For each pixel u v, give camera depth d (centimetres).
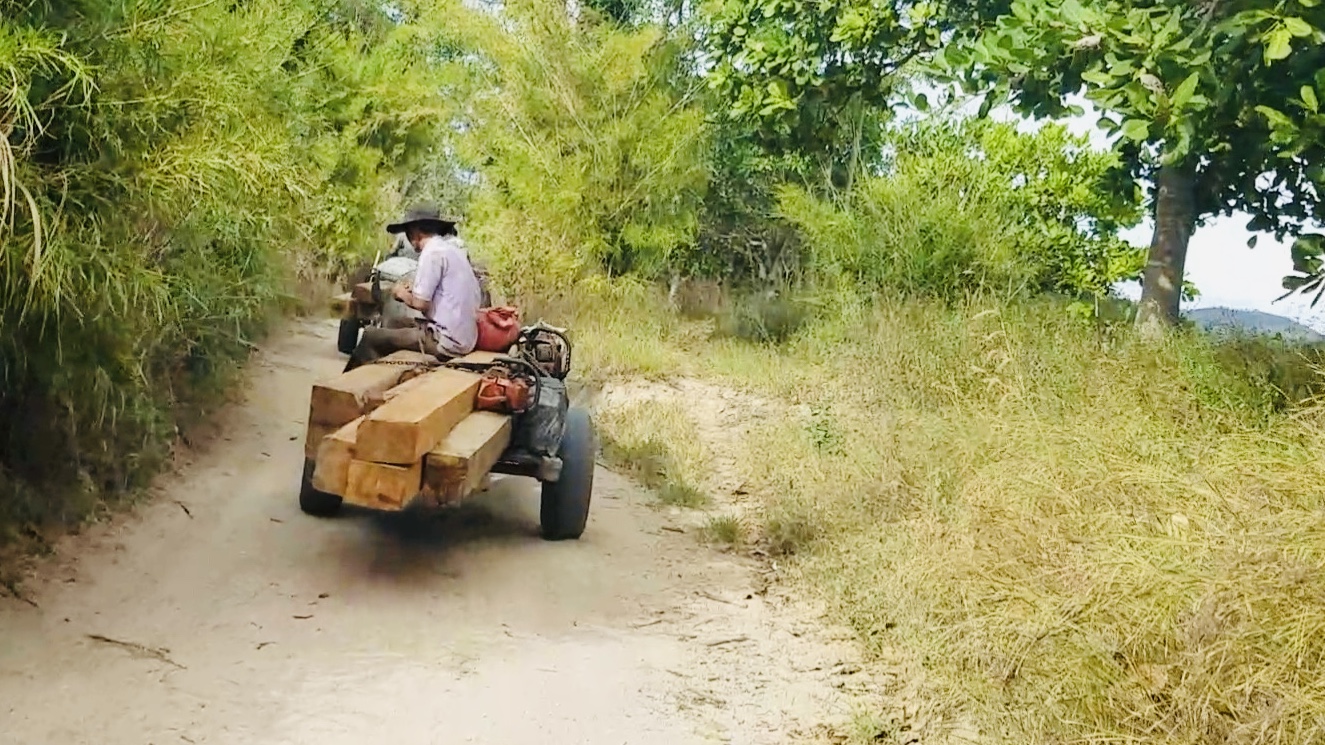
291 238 1059
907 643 536
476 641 521
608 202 1522
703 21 1584
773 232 1856
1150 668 414
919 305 1147
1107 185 1147
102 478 629
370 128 1716
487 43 1548
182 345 766
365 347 778
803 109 1323
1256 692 380
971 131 1379
